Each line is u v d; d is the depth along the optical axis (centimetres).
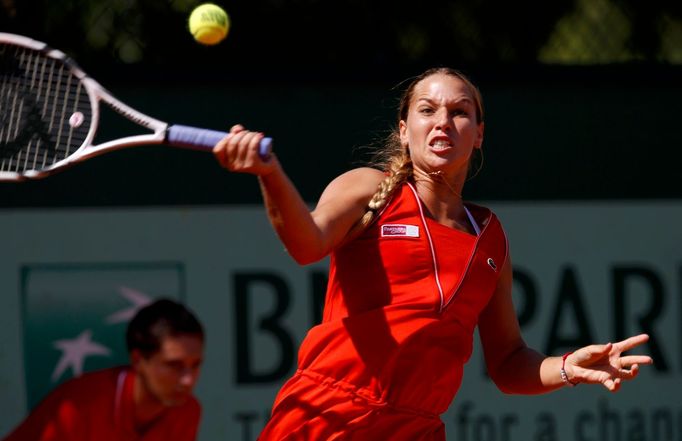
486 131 2097
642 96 2138
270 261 2017
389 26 2173
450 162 1164
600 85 2128
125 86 1997
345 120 2056
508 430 2058
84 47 2086
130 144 1109
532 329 2081
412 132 1184
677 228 2133
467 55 2209
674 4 2295
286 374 2012
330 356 1151
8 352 1934
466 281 1159
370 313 1137
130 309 1972
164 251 1989
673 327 2120
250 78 2030
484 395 2053
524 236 2092
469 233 1197
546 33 2247
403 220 1155
